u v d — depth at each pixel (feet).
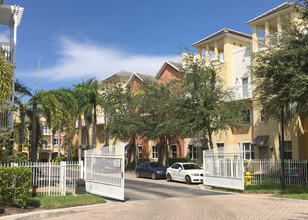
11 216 31.78
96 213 35.04
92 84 121.80
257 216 31.81
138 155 134.31
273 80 53.42
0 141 47.83
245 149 91.09
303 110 58.80
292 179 58.75
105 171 47.60
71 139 189.67
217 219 30.66
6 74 45.21
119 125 107.76
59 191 45.60
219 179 58.29
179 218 31.32
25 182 36.17
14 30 64.18
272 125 82.89
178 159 108.58
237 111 76.74
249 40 101.65
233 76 95.40
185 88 76.89
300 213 33.04
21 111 68.90
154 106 95.25
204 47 107.96
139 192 54.95
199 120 70.64
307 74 49.34
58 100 67.15
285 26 57.11
